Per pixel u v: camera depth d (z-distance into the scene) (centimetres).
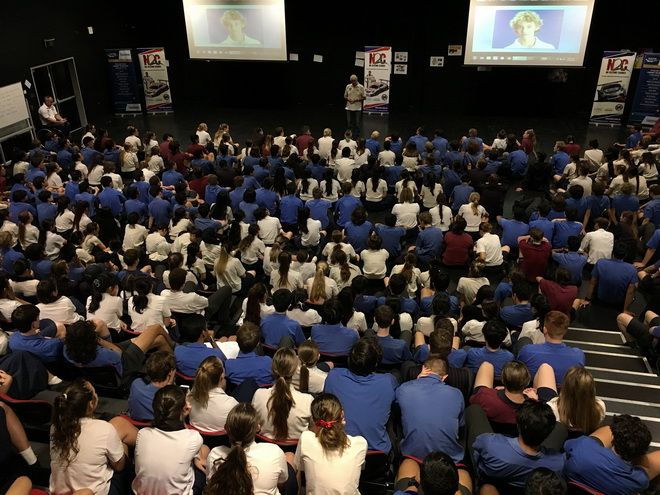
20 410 399
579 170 996
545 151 1349
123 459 339
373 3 1614
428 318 538
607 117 1512
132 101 1720
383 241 757
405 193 855
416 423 358
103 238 837
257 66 1758
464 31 1587
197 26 1656
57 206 856
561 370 446
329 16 1661
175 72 1836
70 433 319
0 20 1259
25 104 1339
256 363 425
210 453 328
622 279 634
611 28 1508
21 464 375
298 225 809
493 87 1628
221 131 1283
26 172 1020
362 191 1008
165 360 375
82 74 1583
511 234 788
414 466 354
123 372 471
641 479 316
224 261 648
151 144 1212
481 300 552
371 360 381
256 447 319
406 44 1638
